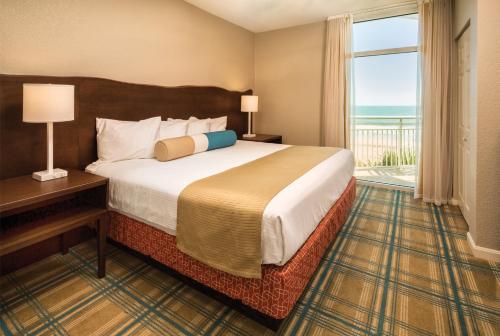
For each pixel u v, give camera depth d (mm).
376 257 2186
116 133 2414
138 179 1929
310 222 1703
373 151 5523
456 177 3361
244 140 4098
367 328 1468
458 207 3301
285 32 4547
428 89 3396
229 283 1515
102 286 1827
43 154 2137
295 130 4656
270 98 4832
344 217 2557
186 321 1521
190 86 3488
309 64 4406
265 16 4004
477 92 2090
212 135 3088
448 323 1497
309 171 2113
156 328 1471
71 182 1847
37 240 1588
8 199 1511
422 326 1479
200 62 3721
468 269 2006
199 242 1557
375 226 2771
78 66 2365
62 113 1825
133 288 1808
